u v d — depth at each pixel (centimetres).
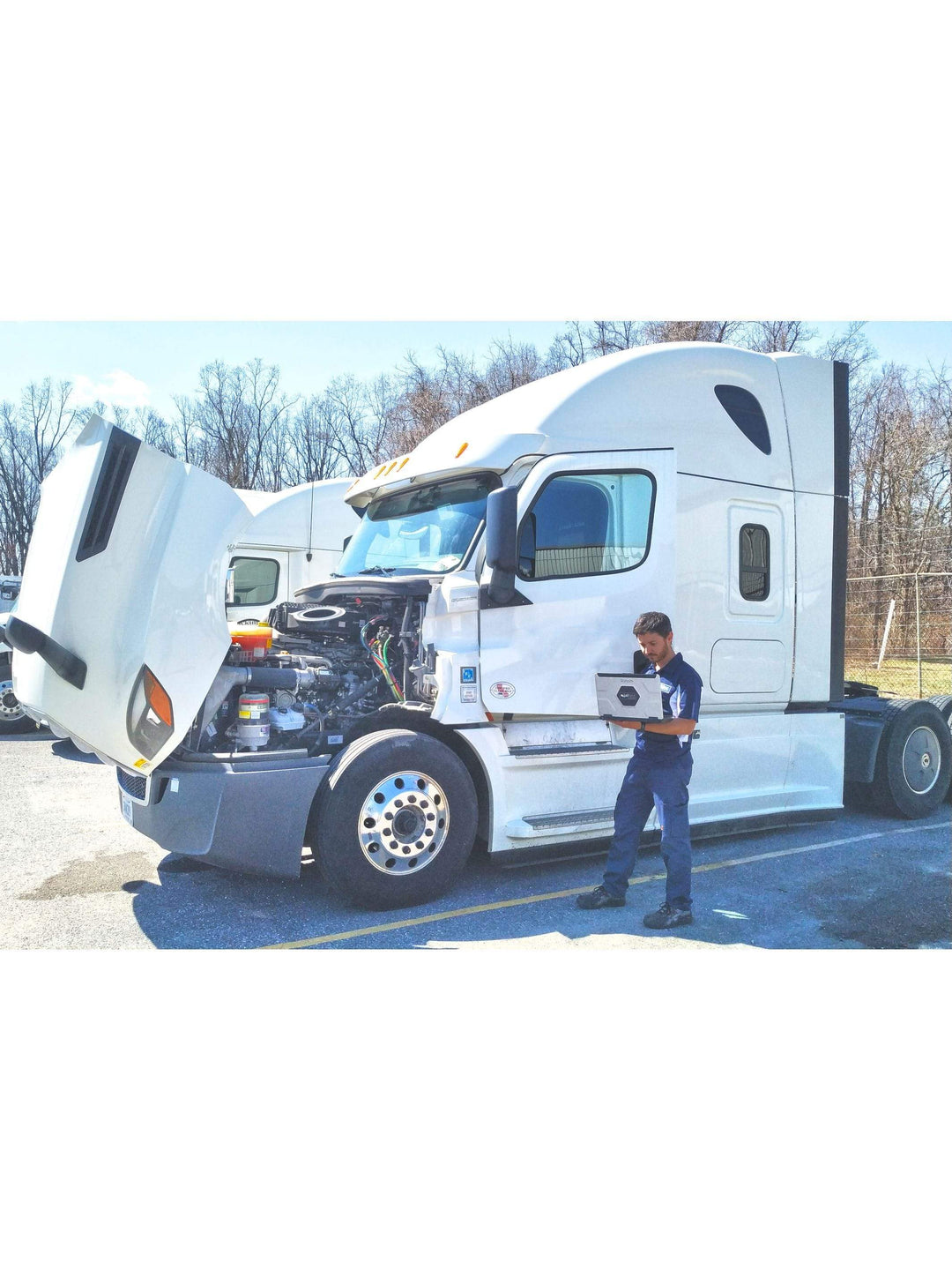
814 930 455
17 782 836
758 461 625
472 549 521
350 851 461
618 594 542
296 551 1159
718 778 604
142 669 425
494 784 509
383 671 532
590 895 485
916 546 2048
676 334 2302
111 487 421
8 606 1268
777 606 632
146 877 539
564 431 535
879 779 704
